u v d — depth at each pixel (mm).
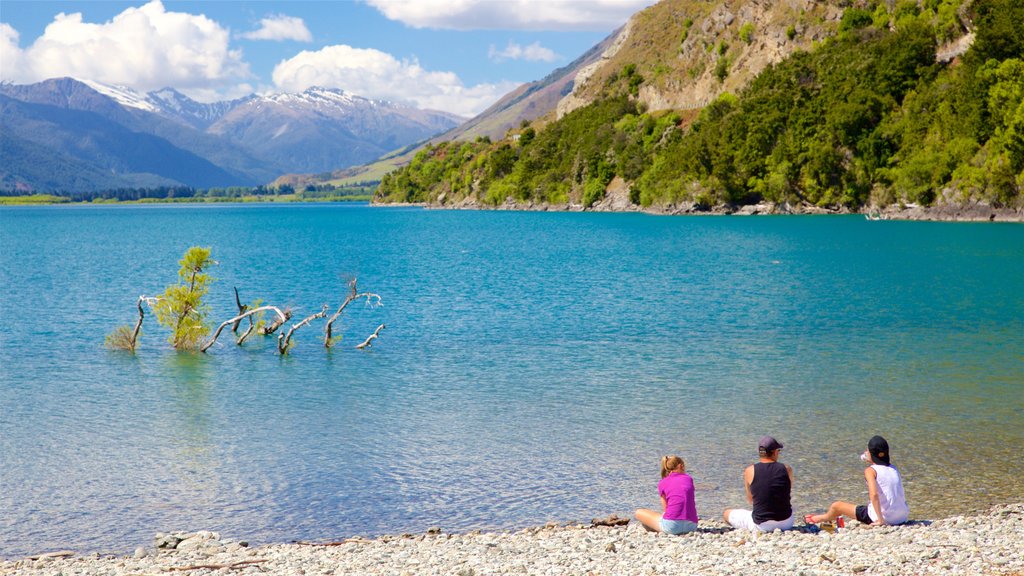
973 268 87375
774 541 15750
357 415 30406
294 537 19469
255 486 22922
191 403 32375
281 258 109750
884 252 109438
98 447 26594
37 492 22438
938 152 188500
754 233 153250
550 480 23219
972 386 33906
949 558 13742
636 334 47656
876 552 14336
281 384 35719
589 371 37594
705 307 59094
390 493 22328
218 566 15906
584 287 72375
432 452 25875
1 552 18547
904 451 25125
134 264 103188
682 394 32969
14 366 39750
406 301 63531
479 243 137875
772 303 61094
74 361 41031
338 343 45750
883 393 32812
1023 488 21609
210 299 66500
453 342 45594
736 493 21875
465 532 19656
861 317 53875
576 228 180625
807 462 24250
